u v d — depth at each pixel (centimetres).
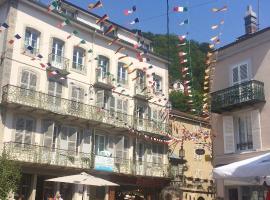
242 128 1969
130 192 3481
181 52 2211
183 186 3906
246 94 1872
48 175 2845
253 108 1898
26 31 2848
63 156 2875
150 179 3541
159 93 3788
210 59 2156
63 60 3027
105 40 3397
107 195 3164
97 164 3070
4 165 1705
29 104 2725
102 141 3278
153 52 3747
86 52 3231
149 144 3653
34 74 2836
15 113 2708
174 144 3897
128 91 3525
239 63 2019
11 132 2655
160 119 3741
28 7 2880
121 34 3653
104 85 3284
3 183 1652
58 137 2938
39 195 2828
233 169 1022
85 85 3177
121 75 3494
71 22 3119
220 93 2025
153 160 3656
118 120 3316
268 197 1031
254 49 1953
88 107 3109
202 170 4238
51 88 2931
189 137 3381
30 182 2730
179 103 4641
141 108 3631
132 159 3456
